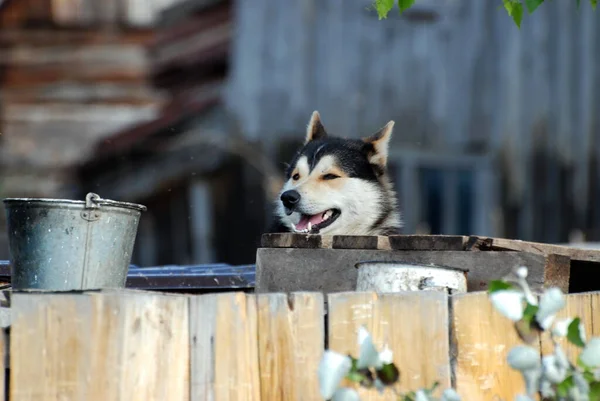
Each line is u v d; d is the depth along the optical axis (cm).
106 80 2462
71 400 416
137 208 564
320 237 583
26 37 2475
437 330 459
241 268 761
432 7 1953
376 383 428
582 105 1983
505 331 472
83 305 420
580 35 1988
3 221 2153
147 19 2506
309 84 1891
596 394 425
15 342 416
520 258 561
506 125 1959
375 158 877
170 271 726
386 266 524
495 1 1972
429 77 1948
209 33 2123
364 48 1925
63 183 2194
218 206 1831
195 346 436
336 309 453
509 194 1953
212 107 1825
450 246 566
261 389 444
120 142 1834
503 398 469
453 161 1944
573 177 1973
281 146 1828
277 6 1900
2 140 2372
